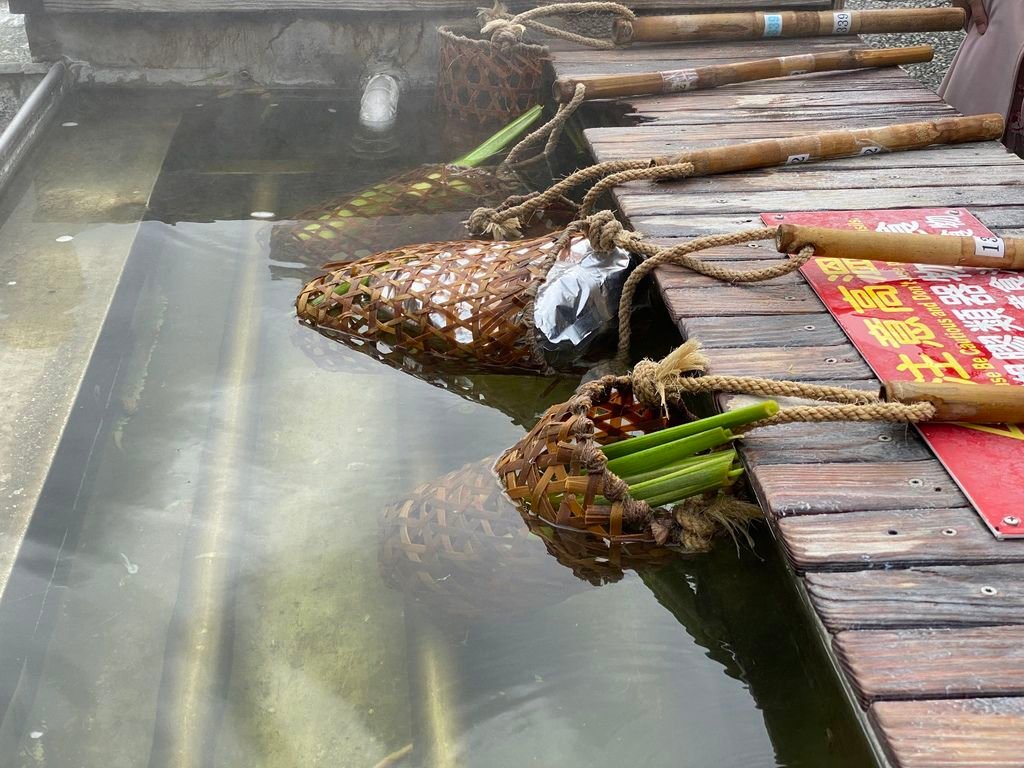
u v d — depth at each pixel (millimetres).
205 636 2223
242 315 3410
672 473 2275
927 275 2789
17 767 1956
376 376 3129
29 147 4727
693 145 3869
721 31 5023
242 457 2775
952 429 2152
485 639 2156
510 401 3023
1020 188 3371
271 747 1977
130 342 3301
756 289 2783
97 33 5465
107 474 2725
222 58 5570
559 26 5418
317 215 3986
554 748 1909
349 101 5488
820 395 2205
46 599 2336
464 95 5055
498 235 3703
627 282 2975
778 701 2016
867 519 1918
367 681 2104
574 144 4797
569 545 2318
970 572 1785
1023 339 2420
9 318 3441
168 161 4688
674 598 2275
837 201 3299
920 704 1530
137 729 2025
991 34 4066
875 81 4605
